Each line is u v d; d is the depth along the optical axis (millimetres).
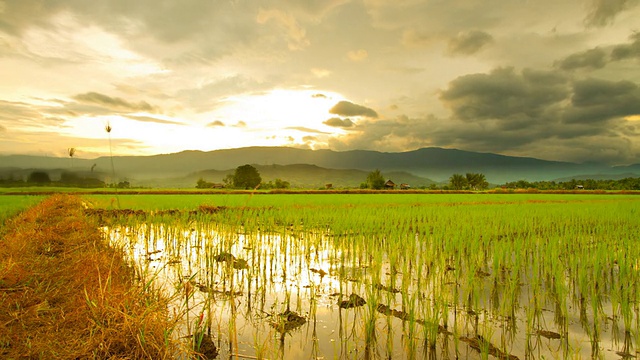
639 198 36719
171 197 29125
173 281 6535
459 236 9836
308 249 9242
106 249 7434
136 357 3377
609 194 49281
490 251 9211
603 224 13461
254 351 3984
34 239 8156
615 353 4098
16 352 3338
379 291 5742
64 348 3428
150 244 10359
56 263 6207
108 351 3416
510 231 11406
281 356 3877
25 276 5188
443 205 23766
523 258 8320
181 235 11594
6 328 3686
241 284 6469
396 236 10414
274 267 7941
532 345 4242
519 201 30094
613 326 4770
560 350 4137
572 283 6605
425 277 7004
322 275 7289
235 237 11398
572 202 28562
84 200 23781
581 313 5258
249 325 4715
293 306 5426
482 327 4707
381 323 4812
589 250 8523
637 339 4195
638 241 9422
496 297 5902
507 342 4309
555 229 12625
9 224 12148
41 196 32031
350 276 7199
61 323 3861
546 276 6801
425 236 10984
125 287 4660
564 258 8047
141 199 25578
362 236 10531
